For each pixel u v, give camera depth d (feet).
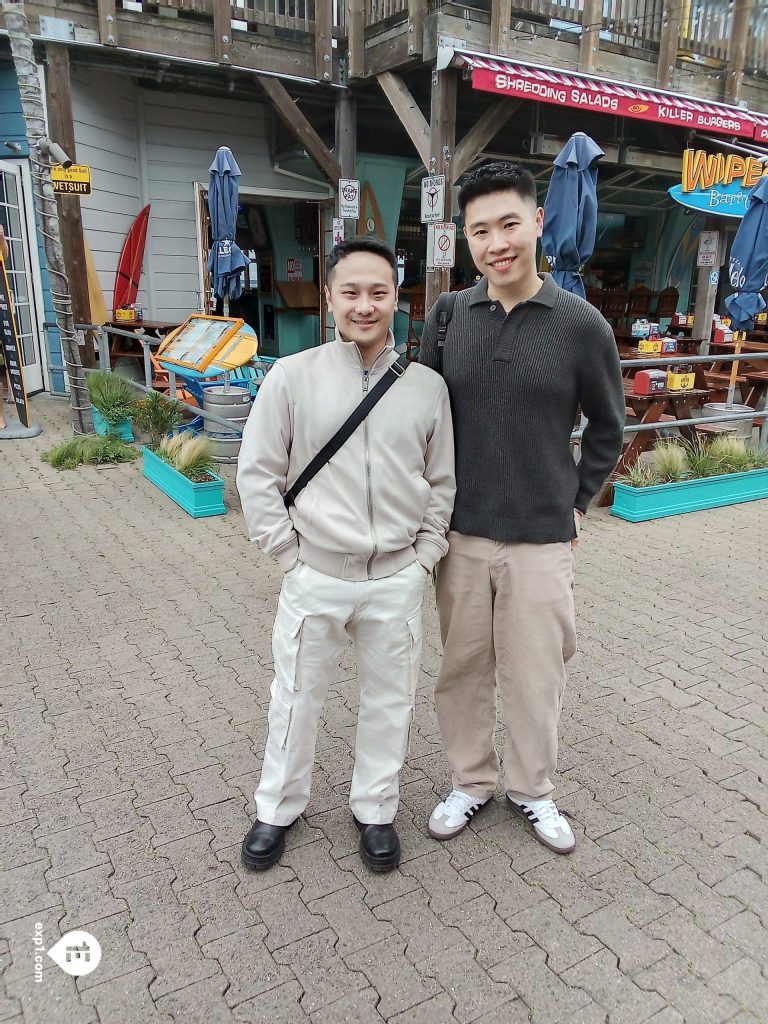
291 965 6.33
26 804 8.11
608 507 18.93
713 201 27.12
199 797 8.29
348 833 7.84
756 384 25.76
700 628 12.46
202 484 17.26
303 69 27.81
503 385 6.75
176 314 32.63
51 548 15.38
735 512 18.72
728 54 29.81
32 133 22.02
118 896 6.97
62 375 30.37
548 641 7.18
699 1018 5.92
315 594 6.82
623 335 37.50
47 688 10.34
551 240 17.60
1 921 6.68
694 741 9.46
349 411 6.62
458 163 25.52
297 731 7.21
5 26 24.25
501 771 8.97
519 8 24.57
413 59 24.79
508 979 6.23
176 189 31.42
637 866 7.47
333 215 34.01
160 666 10.99
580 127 30.73
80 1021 5.84
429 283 25.09
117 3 25.43
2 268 22.88
